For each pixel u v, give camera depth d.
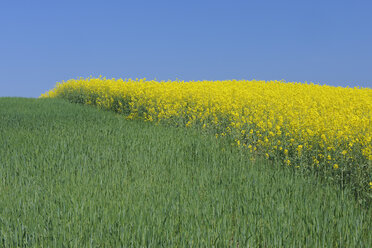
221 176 7.12
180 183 6.48
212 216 4.77
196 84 21.02
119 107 18.62
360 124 9.09
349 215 5.15
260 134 10.29
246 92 16.66
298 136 9.31
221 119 12.93
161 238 4.02
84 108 19.06
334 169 7.86
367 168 7.49
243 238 4.15
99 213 4.71
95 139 10.34
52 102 21.91
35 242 3.94
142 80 21.80
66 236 4.04
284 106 12.53
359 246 4.23
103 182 6.48
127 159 8.23
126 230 4.11
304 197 5.83
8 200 5.22
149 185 6.33
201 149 9.52
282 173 7.68
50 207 4.91
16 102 21.45
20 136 10.48
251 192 5.84
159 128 12.88
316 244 4.06
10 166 7.57
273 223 4.54
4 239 4.02
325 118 10.20
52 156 8.30
